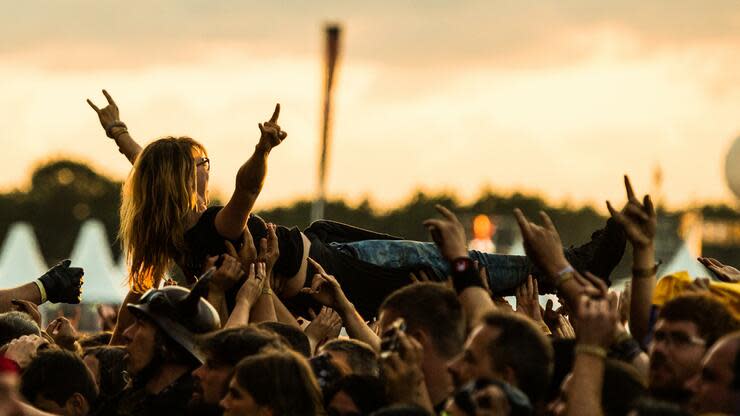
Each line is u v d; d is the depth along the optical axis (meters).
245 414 6.51
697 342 6.27
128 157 10.04
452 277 6.96
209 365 7.02
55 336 9.44
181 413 7.30
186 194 8.59
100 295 30.16
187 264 8.62
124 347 8.62
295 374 6.55
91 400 7.82
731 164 23.17
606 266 8.72
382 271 9.08
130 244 8.70
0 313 9.14
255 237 8.66
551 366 6.25
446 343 6.76
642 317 7.09
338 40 28.52
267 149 8.05
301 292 8.87
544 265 6.79
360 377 6.80
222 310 8.32
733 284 7.25
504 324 6.22
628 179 7.12
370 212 107.81
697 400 6.08
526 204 105.31
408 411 6.02
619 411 6.18
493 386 5.88
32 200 127.75
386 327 6.87
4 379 5.37
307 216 106.62
